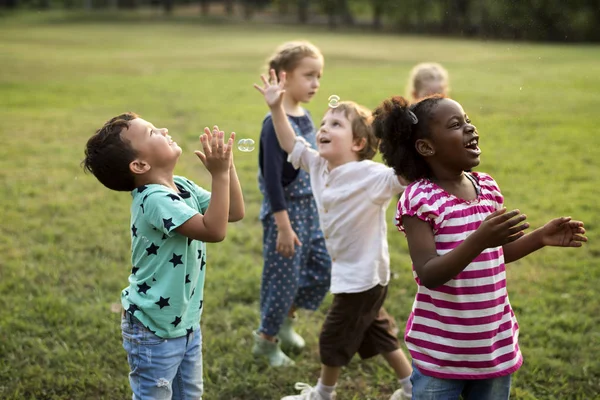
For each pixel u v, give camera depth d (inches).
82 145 320.2
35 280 164.9
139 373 89.0
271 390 122.0
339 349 111.1
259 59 800.3
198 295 92.7
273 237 128.3
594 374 124.1
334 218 109.8
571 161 281.9
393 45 1067.9
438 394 83.7
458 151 82.0
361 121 111.8
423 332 84.1
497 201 87.4
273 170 121.7
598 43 973.2
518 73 595.5
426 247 81.0
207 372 125.9
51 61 736.3
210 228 84.0
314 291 135.0
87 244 189.2
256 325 145.6
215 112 411.2
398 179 103.8
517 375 123.0
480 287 81.5
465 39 1240.2
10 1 2156.7
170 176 90.6
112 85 543.2
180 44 1075.9
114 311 148.3
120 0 2460.6
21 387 119.4
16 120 379.2
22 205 223.5
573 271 169.3
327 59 797.2
